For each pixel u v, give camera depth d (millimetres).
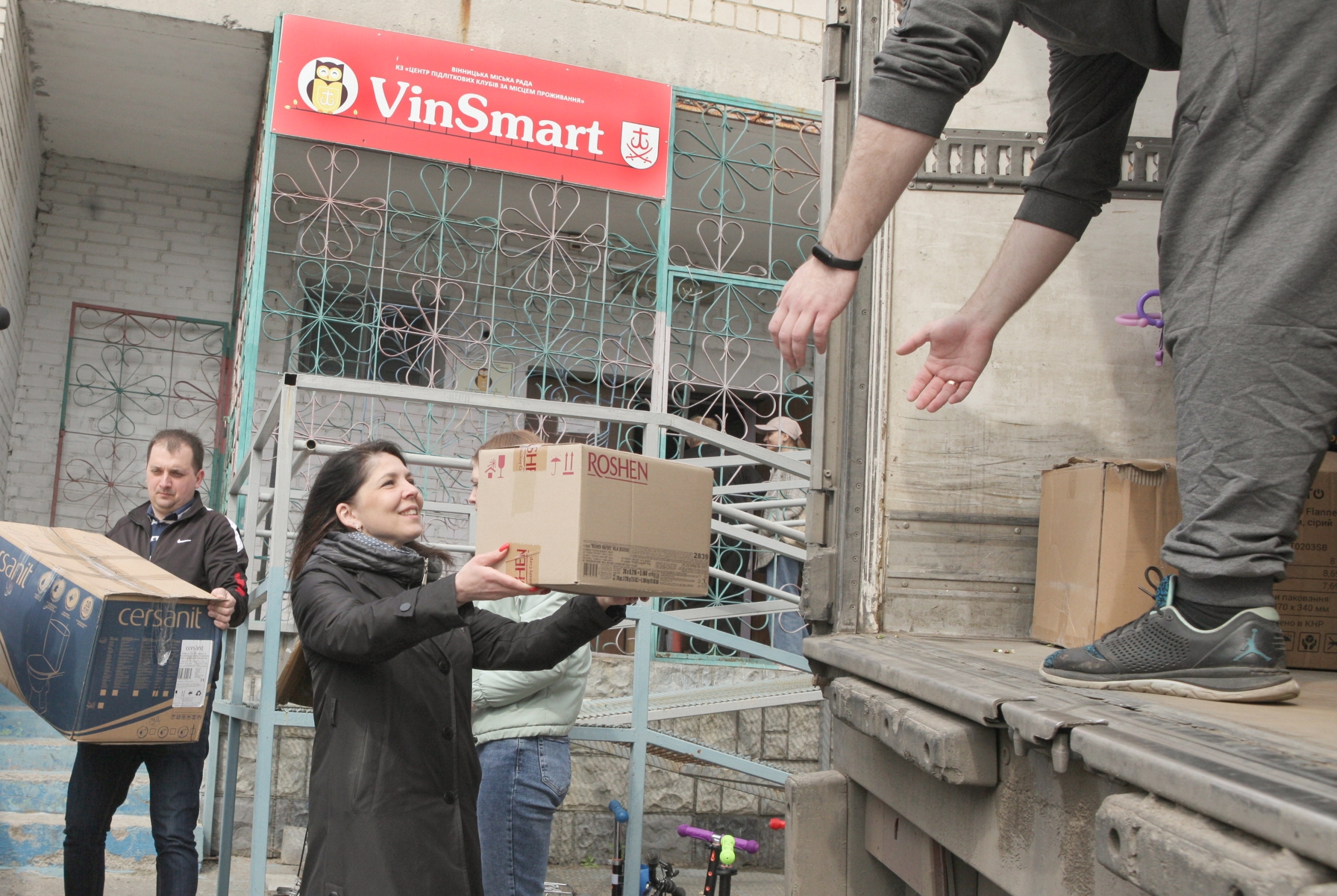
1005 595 2266
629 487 1745
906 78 1618
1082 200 2004
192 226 7664
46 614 2838
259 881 3055
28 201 6863
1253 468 1385
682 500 1842
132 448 7383
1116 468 1989
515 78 6012
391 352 7098
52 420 7250
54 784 4750
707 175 6898
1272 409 1381
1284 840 777
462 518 6410
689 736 5797
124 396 7402
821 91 6586
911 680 1560
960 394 2066
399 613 1805
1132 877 942
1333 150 1360
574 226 7461
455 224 6016
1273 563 1371
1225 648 1381
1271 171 1391
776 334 1706
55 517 7188
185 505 3477
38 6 5668
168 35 5867
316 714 2127
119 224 7512
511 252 6117
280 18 5691
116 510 7320
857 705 1772
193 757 3246
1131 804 984
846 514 2275
